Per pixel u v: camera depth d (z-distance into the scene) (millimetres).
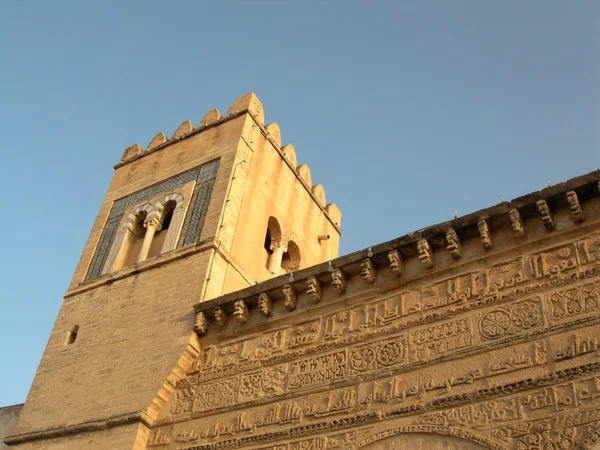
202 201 23734
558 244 15219
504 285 15383
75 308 23625
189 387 19062
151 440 18438
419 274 16828
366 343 16641
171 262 22281
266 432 16531
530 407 13320
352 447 14961
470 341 15008
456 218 16578
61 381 21344
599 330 13508
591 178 14977
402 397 15070
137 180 27312
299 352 17672
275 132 27406
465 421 13875
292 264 26859
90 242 26094
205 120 27422
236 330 19375
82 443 19172
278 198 26297
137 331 21047
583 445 12328
